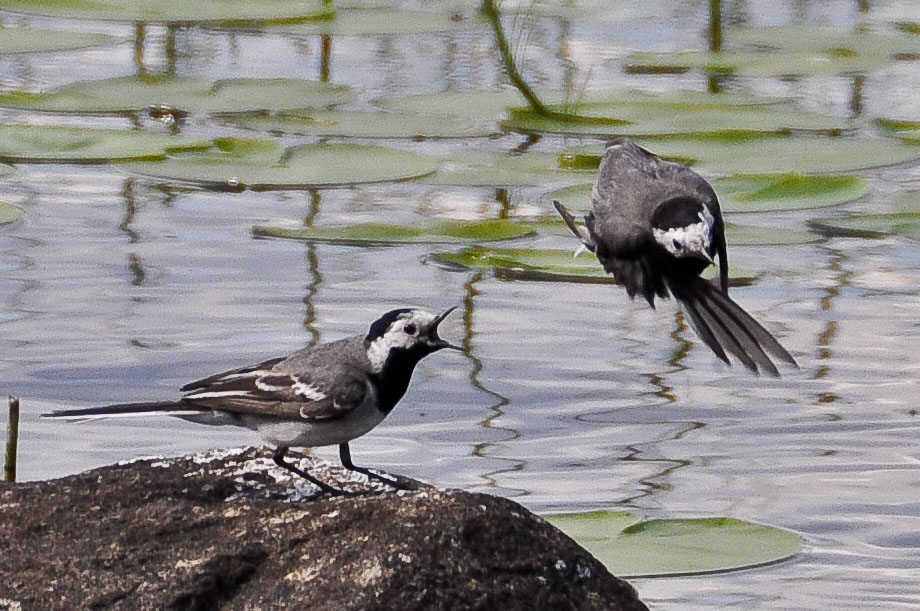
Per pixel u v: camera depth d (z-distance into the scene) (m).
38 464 12.96
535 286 16.78
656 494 12.83
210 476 10.64
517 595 9.81
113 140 20.11
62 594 9.66
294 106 22.02
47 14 25.92
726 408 14.34
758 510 12.61
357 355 10.70
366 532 9.88
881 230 17.86
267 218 18.33
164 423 13.81
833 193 18.72
